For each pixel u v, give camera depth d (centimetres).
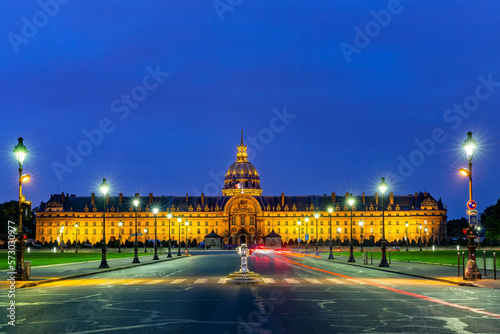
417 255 10019
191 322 2041
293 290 3198
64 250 16712
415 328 1912
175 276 4562
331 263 7362
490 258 8050
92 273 4938
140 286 3522
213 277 4412
